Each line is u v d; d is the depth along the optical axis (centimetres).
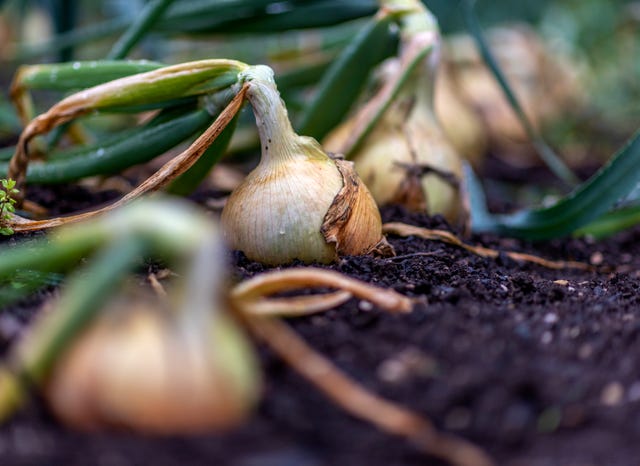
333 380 53
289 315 59
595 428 53
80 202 86
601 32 183
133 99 73
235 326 55
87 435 51
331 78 85
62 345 51
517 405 54
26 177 78
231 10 91
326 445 52
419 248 75
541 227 84
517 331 60
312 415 53
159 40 112
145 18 85
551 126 160
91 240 56
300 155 70
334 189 69
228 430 52
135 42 86
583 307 65
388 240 77
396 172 82
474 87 148
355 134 82
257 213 69
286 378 55
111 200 87
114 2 146
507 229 87
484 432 53
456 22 154
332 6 92
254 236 69
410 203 83
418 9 85
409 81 84
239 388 51
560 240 89
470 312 62
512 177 132
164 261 67
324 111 86
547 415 54
